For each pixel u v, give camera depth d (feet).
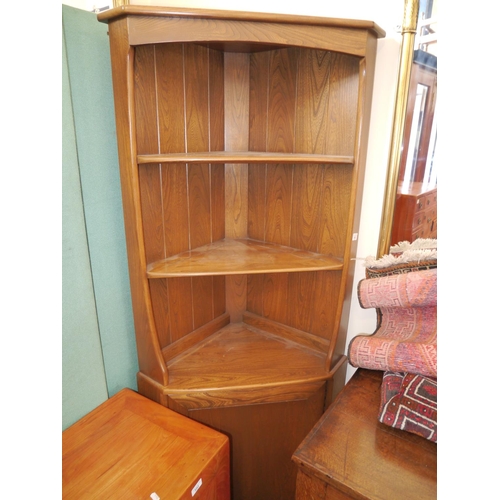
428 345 3.39
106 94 3.83
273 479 5.01
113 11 3.18
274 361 4.85
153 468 3.43
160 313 4.59
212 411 4.52
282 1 4.41
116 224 4.17
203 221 4.98
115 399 4.31
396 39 3.93
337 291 4.71
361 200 4.29
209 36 3.26
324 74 4.17
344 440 3.14
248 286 5.63
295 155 4.26
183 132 4.37
